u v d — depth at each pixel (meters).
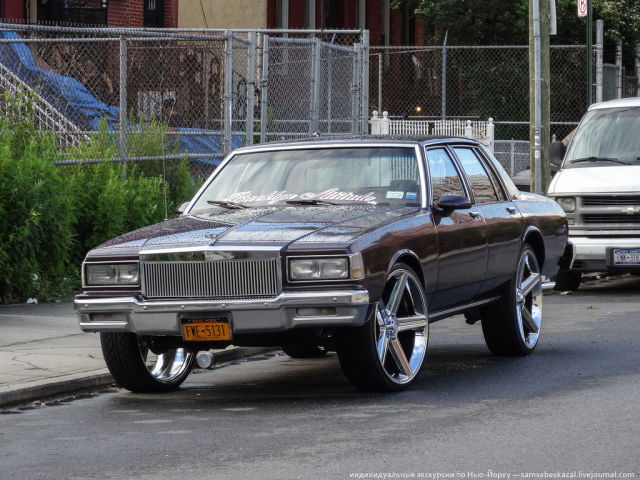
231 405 10.36
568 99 41.75
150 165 20.58
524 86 42.03
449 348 13.88
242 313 10.02
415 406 9.98
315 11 41.91
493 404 10.02
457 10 42.91
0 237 16.47
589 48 31.58
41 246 17.16
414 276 10.85
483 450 8.22
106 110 22.11
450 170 12.21
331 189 11.64
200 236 10.38
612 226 19.31
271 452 8.29
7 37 25.83
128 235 10.97
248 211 11.33
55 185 17.34
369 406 10.04
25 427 9.48
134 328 10.34
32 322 14.68
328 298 9.86
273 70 25.55
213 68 24.08
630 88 40.03
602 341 13.95
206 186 12.13
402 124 32.34
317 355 13.58
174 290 10.23
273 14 38.88
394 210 11.17
